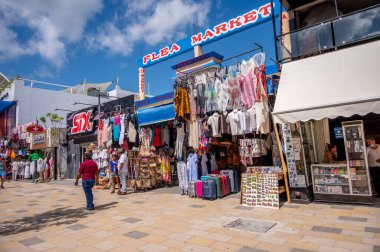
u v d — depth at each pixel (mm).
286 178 7121
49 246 4762
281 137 8016
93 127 16047
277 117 6543
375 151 7344
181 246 4402
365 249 3836
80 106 25766
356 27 7117
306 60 7227
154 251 4254
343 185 6684
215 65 10406
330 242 4180
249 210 6566
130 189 11859
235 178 9148
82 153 17859
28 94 22828
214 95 8852
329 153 7770
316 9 9172
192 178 9125
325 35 7574
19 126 22047
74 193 11609
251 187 7152
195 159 9133
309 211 6145
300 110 6211
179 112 9133
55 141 18953
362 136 6500
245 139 8656
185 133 9805
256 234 4773
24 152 21875
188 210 6973
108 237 5102
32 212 7836
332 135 9484
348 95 5840
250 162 8641
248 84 7930
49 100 23938
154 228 5520
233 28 11172
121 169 10438
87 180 7715
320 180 7023
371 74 5898
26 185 16203
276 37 8039
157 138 11445
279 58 7980
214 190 8219
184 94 9336
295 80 6938
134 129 11875
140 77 14922
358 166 6520
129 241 4805
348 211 5930
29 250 4594
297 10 9344
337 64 6602
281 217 5777
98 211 7512
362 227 4781
